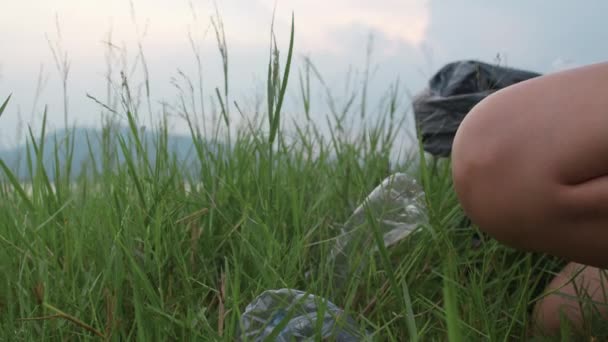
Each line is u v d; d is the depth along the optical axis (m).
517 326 1.49
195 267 1.49
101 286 1.26
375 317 1.40
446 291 0.72
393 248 1.62
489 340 1.21
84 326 1.08
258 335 1.05
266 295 1.19
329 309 1.17
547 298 1.53
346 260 1.57
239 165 1.94
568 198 0.98
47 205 1.61
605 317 1.42
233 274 1.44
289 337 1.09
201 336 1.10
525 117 1.02
